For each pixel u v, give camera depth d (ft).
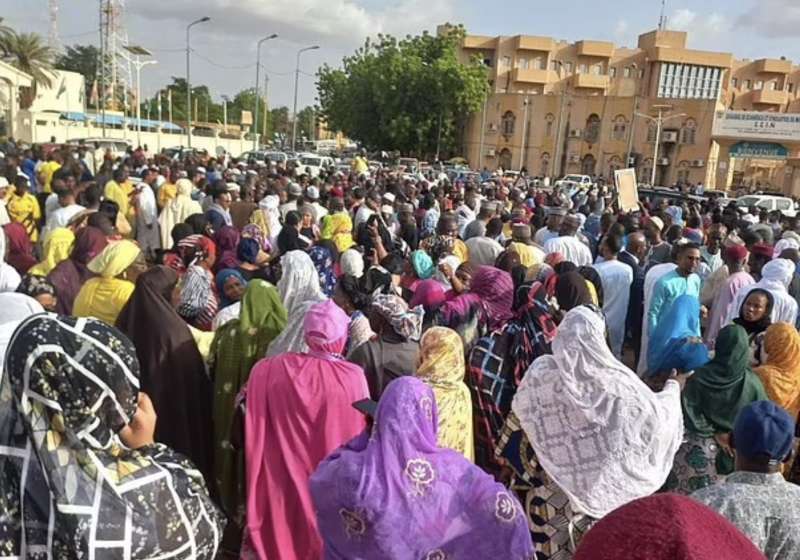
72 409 5.83
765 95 225.56
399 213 33.91
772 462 7.22
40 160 50.85
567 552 9.21
